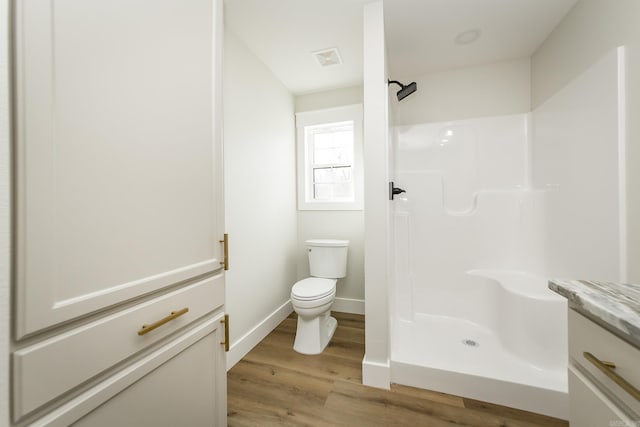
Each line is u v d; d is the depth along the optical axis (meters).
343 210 2.62
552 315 1.45
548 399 1.28
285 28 1.71
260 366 1.72
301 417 1.29
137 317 0.64
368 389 1.49
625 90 1.14
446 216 2.16
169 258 0.72
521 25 1.65
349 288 2.64
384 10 1.51
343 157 2.73
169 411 0.74
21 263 0.44
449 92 2.18
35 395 0.46
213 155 0.89
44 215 0.47
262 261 2.13
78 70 0.52
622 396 0.52
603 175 1.25
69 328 0.51
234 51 1.78
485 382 1.38
